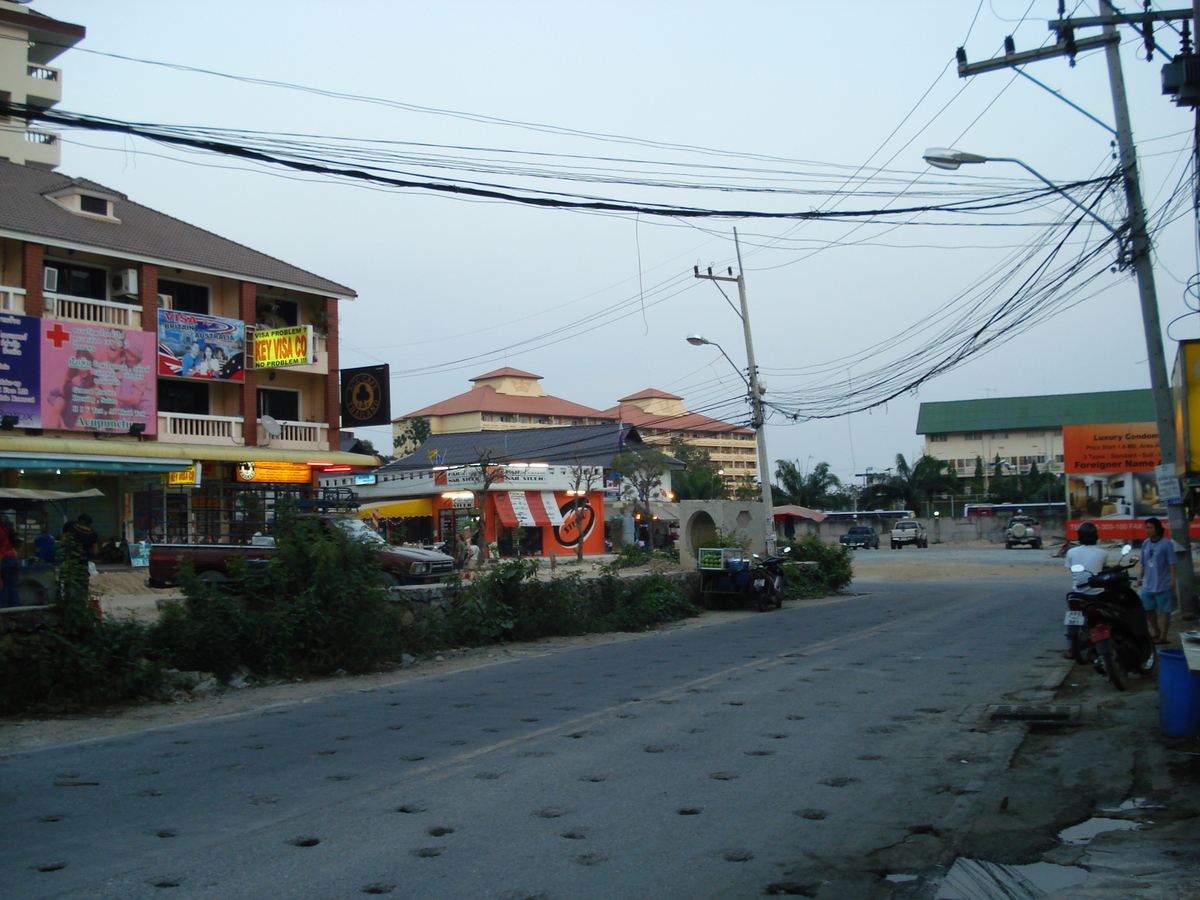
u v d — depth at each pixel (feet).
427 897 15.38
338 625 44.60
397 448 333.83
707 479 227.81
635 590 67.97
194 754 26.71
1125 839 18.43
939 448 341.21
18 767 25.53
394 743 27.43
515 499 157.89
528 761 24.62
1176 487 50.44
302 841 18.25
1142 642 35.47
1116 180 48.55
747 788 21.88
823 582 94.89
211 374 95.55
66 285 87.86
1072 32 42.55
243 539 72.43
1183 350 49.65
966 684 36.04
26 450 77.77
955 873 16.63
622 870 16.62
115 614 53.11
